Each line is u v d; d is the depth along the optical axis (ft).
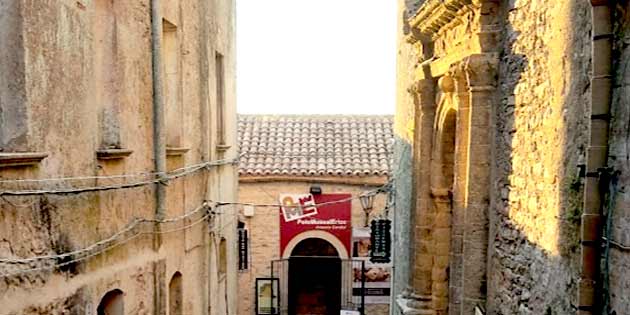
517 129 20.99
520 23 20.86
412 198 35.37
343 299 59.52
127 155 21.09
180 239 28.17
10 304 14.51
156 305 24.72
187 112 29.19
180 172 27.30
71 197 17.38
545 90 18.57
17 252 14.73
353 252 59.06
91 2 18.90
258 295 59.62
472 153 23.77
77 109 17.85
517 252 20.79
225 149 38.19
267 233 59.93
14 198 14.51
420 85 32.50
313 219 59.62
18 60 14.84
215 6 35.53
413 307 33.50
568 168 16.78
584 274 14.96
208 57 33.40
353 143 64.95
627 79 13.73
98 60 20.35
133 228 22.03
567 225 16.70
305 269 68.85
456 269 25.62
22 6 14.75
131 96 22.00
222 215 37.86
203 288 32.45
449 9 25.88
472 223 24.04
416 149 34.78
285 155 62.34
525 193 20.12
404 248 39.27
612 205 14.32
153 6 23.81
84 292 18.30
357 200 59.47
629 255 13.38
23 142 14.94
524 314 19.92
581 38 16.17
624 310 13.60
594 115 14.61
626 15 13.82
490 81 23.26
